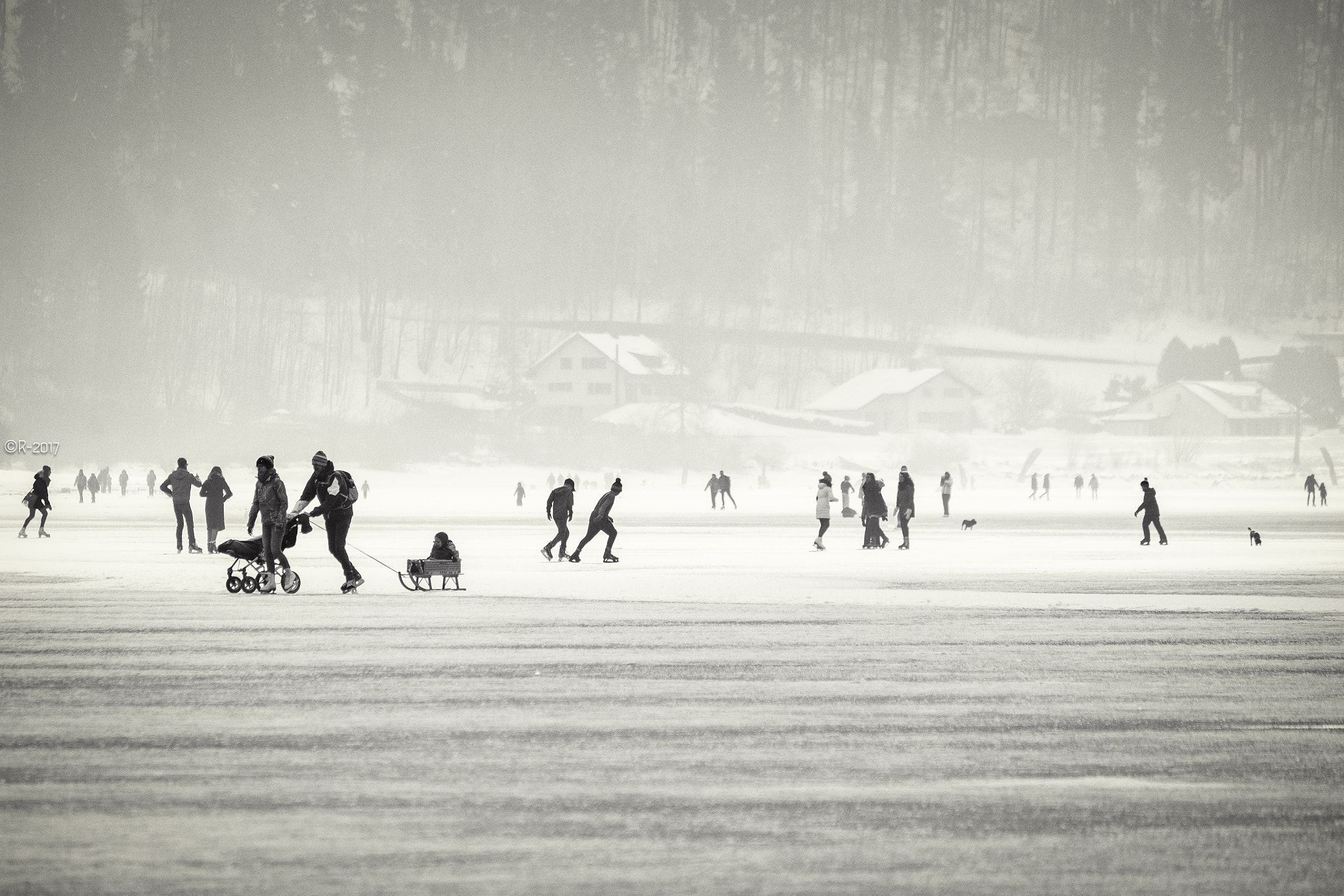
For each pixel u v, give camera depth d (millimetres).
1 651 52375
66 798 29781
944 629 60531
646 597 74500
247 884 23875
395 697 42438
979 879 24391
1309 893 23797
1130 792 30781
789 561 104625
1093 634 58844
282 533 75125
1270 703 42281
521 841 26609
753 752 34688
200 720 38562
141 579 84188
